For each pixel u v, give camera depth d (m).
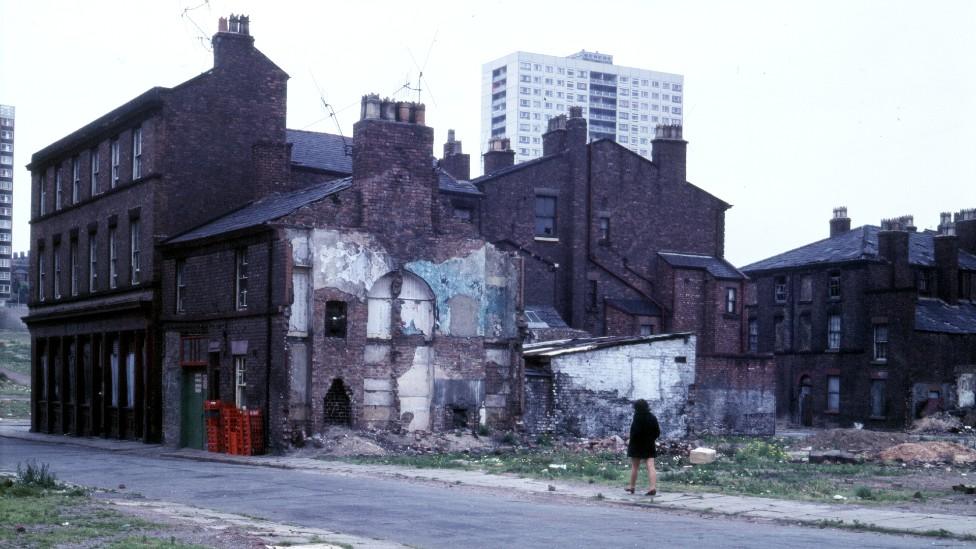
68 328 48.47
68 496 19.50
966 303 66.69
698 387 44.25
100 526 14.77
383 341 34.56
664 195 56.47
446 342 35.78
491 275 37.03
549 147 56.28
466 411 36.06
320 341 33.22
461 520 17.08
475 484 23.42
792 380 67.25
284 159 40.75
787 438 43.94
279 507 18.97
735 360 45.16
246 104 42.25
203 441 37.03
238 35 42.19
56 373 50.28
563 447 34.84
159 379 40.03
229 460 31.33
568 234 54.03
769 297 69.38
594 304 54.19
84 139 46.84
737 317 56.28
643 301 55.31
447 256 36.06
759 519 17.95
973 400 61.16
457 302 36.12
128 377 43.16
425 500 20.16
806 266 66.50
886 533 16.23
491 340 36.75
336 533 15.22
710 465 29.05
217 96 41.66
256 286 34.22
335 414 33.62
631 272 55.12
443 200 39.75
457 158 58.66
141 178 41.41
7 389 80.19
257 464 29.92
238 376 35.41
